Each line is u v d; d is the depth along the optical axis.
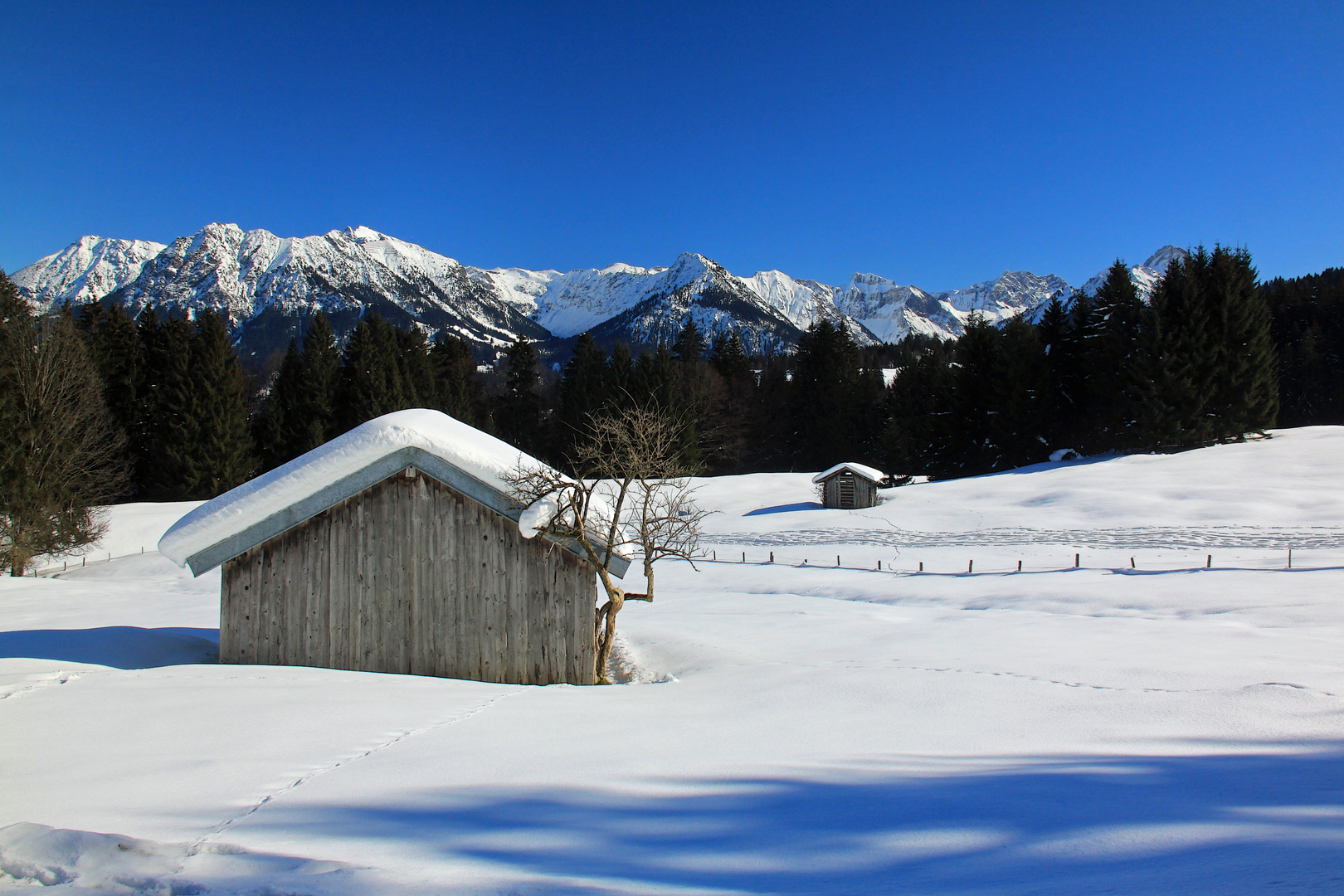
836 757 5.34
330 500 10.60
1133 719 6.33
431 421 10.63
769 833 3.64
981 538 29.70
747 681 8.80
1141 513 31.81
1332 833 3.15
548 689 8.84
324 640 10.56
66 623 17.30
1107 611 15.31
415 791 4.54
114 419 46.09
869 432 74.69
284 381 60.84
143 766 5.23
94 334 51.16
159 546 10.48
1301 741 5.46
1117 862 2.96
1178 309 49.09
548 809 4.12
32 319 32.97
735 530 38.50
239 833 3.75
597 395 68.62
